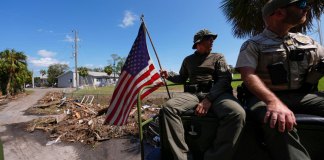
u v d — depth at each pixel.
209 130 1.93
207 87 2.50
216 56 2.57
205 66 2.54
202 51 2.59
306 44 1.86
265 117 1.57
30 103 26.23
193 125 1.99
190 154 1.95
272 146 1.62
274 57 1.83
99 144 9.01
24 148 9.34
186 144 1.99
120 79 3.28
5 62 37.88
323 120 1.61
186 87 2.59
